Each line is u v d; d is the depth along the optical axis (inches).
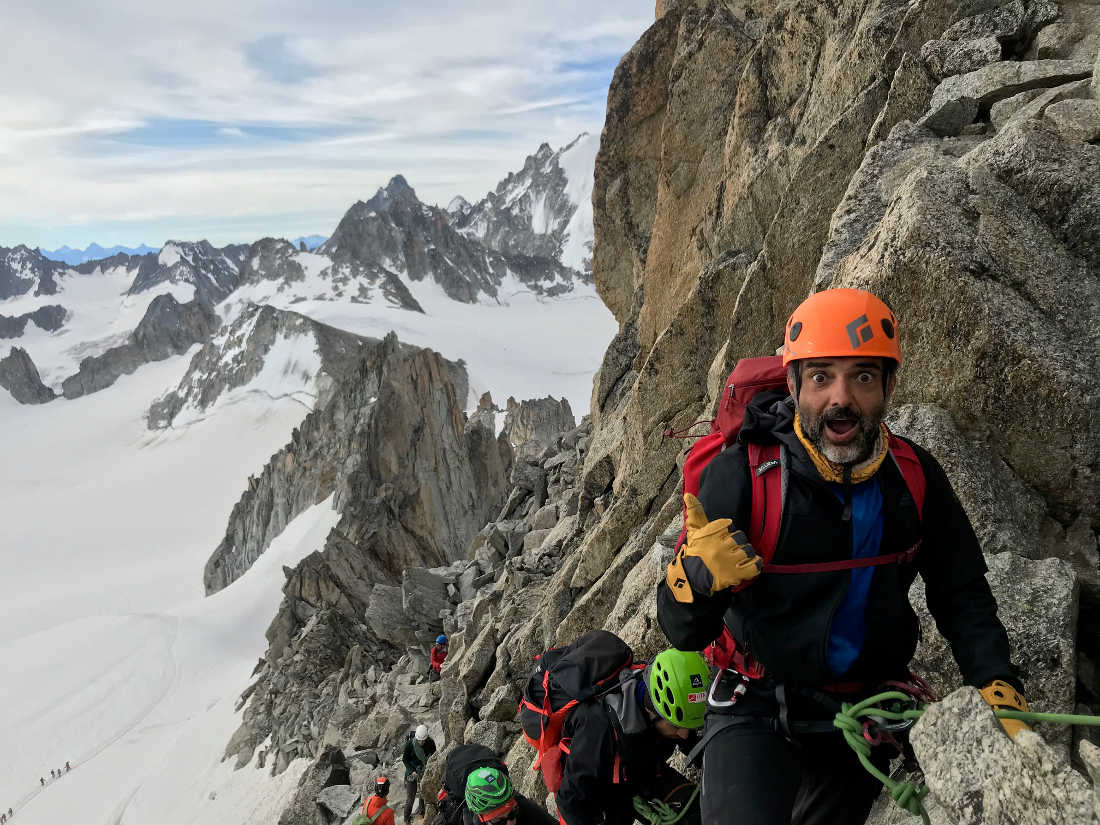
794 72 500.4
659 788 190.1
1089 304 208.1
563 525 789.9
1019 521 198.7
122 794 2573.8
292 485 6363.2
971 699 104.0
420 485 3946.9
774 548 111.4
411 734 650.8
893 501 110.2
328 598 2304.4
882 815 174.4
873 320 105.5
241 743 1889.8
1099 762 90.7
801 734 119.8
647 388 504.4
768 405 117.0
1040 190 225.8
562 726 199.8
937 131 304.2
